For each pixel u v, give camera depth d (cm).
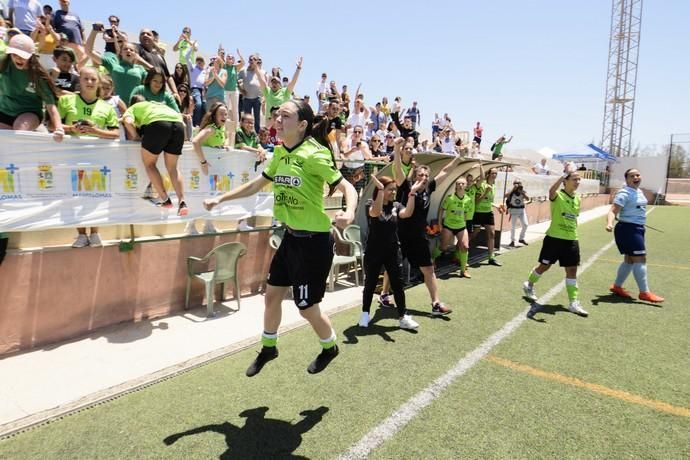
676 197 3625
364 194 762
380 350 430
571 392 355
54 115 414
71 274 429
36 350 405
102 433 287
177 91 674
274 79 936
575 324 525
